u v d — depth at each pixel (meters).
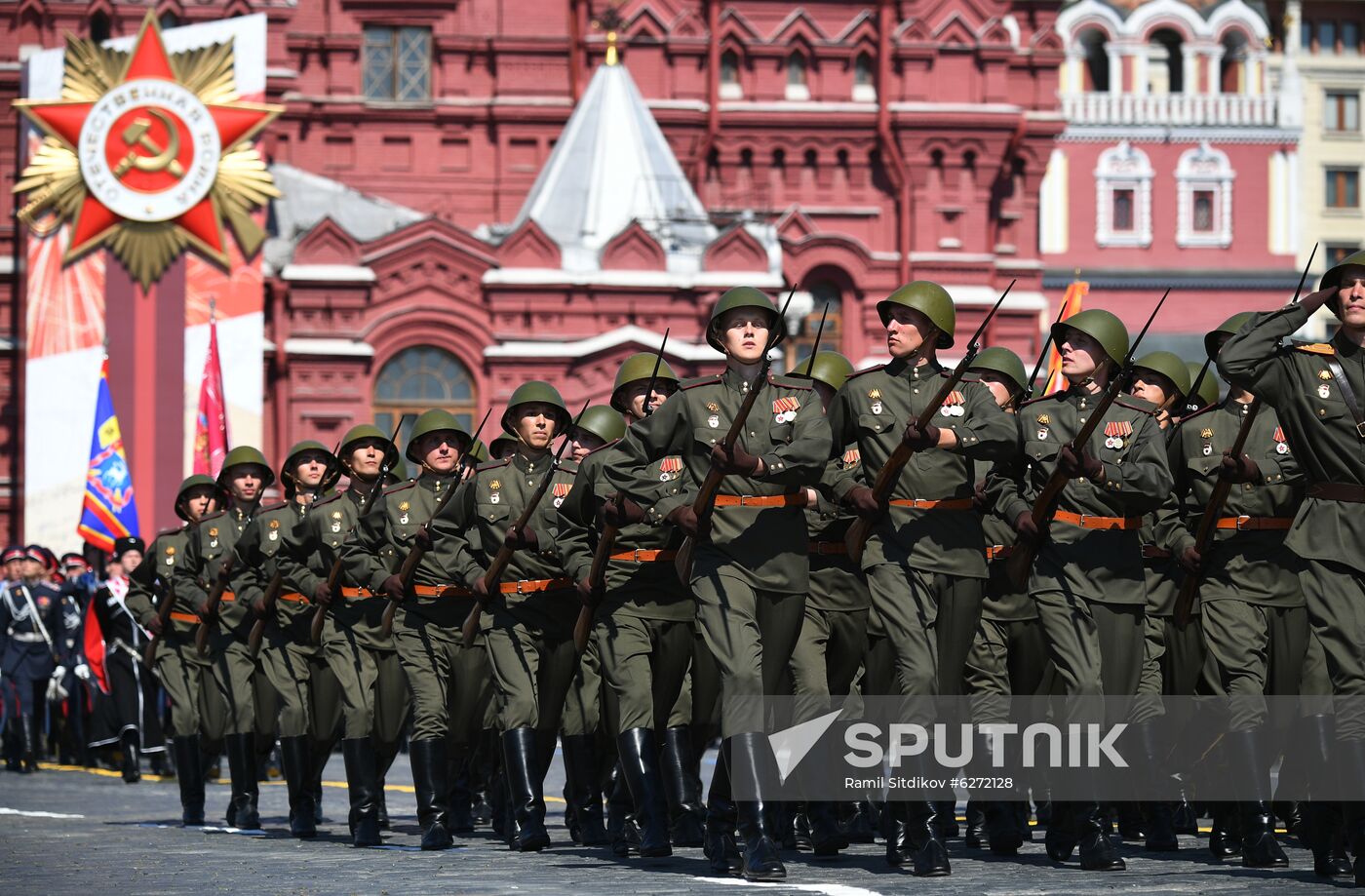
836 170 122.50
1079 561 24.45
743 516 23.38
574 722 28.88
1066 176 162.75
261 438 104.31
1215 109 164.00
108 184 103.56
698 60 121.50
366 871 25.02
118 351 103.69
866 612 26.25
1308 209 179.12
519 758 28.08
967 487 24.14
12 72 112.56
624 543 25.66
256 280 104.38
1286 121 164.50
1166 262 163.50
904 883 21.92
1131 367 24.80
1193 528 27.84
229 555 35.47
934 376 24.38
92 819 38.47
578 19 120.69
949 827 29.48
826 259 118.00
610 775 30.42
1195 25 165.12
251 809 35.38
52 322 103.50
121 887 23.12
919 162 121.31
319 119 119.25
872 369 24.61
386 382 107.06
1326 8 178.88
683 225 110.88
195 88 104.69
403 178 119.88
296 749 32.97
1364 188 179.88
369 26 120.25
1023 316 121.94
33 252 103.50
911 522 23.95
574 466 28.92
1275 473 26.30
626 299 107.12
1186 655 30.50
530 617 28.09
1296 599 26.20
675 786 26.00
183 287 104.06
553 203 112.62
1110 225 163.25
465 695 29.81
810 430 23.30
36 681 57.56
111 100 103.75
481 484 28.73
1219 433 27.33
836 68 123.25
